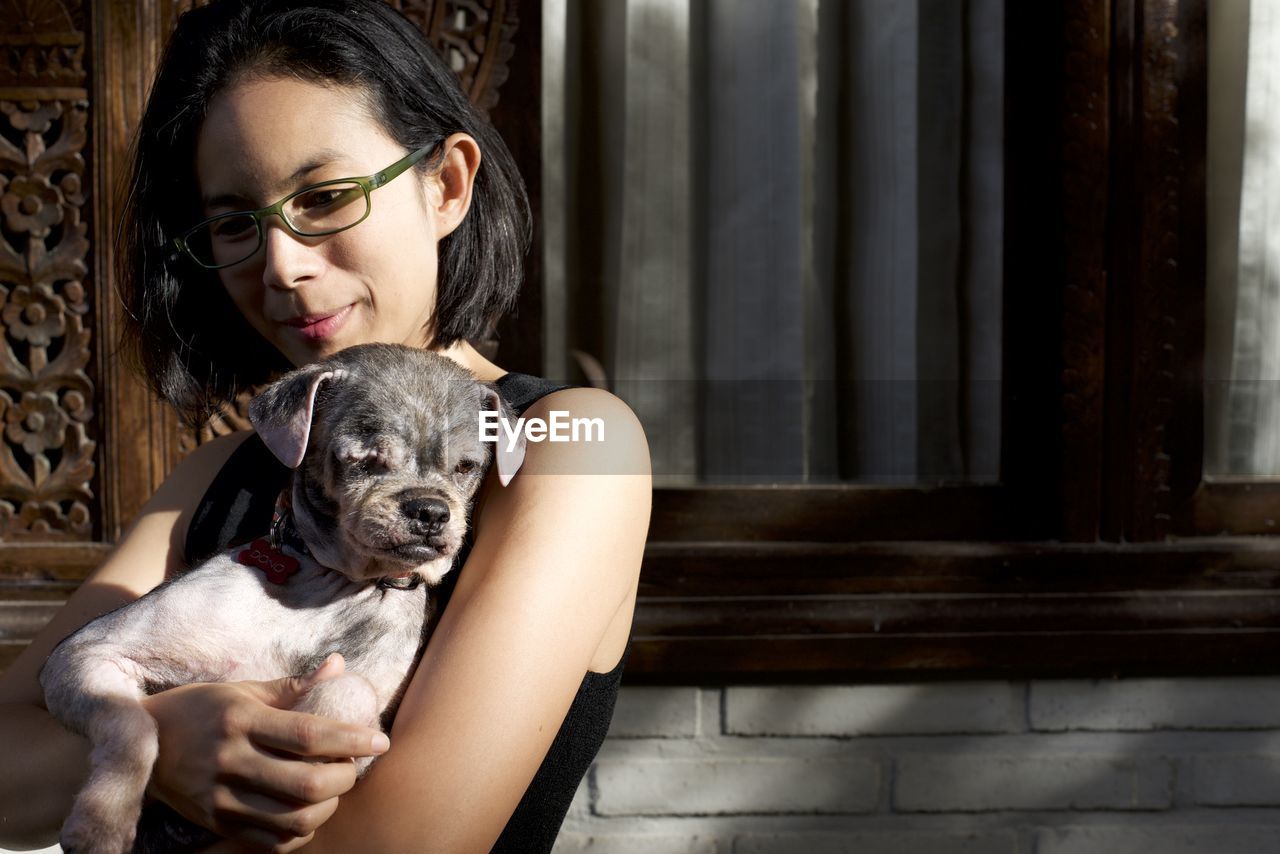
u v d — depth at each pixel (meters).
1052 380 2.99
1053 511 3.01
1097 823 2.95
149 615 1.56
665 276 3.14
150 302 1.82
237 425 2.84
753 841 2.90
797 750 2.93
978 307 3.13
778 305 3.13
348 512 1.58
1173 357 2.99
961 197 3.13
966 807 2.93
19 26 2.78
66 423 2.85
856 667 2.87
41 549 2.84
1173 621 2.89
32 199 2.81
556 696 1.30
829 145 3.15
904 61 3.13
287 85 1.55
